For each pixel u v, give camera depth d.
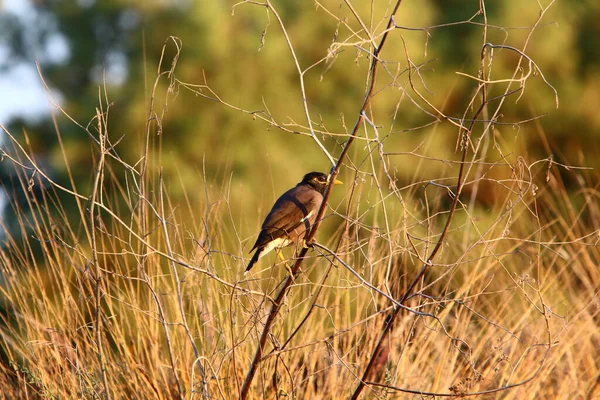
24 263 10.41
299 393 9.97
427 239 8.80
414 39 23.28
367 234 11.17
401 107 23.16
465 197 18.91
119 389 9.66
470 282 10.48
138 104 22.30
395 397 9.91
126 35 24.56
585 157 24.95
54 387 9.49
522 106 24.91
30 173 21.39
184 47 22.95
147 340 10.24
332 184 8.29
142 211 9.18
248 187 20.47
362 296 10.91
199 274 9.74
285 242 10.50
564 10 25.42
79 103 24.09
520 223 13.05
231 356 9.44
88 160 22.73
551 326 10.52
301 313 10.42
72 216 20.92
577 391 10.84
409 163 21.17
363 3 23.03
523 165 8.91
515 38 24.78
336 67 23.17
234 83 22.78
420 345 10.70
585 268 12.70
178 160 21.62
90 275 8.79
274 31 23.58
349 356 10.36
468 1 25.45
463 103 24.59
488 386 10.53
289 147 22.80
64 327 9.79
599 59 25.56
